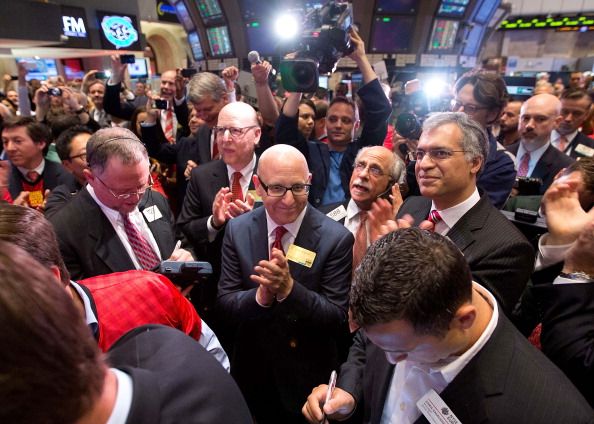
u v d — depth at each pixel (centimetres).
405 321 61
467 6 852
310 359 134
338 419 104
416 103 292
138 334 65
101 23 746
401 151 224
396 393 85
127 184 118
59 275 73
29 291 33
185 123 327
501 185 180
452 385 69
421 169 122
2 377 30
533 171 241
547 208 109
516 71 1262
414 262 62
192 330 97
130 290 90
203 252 177
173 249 153
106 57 947
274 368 134
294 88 168
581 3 1273
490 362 68
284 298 116
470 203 123
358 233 157
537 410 63
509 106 288
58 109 333
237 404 56
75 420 35
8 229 67
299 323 129
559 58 1251
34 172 209
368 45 859
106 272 124
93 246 123
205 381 54
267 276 112
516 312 123
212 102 227
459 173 118
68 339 34
